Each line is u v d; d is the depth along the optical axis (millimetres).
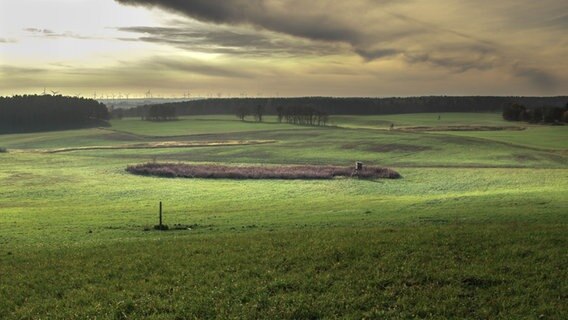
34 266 24141
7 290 20609
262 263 22625
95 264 24016
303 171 90500
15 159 117625
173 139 167875
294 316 16922
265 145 139625
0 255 27078
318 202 58062
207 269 22266
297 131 180625
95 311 17953
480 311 16641
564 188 65812
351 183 80062
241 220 41344
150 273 22156
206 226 38219
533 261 21141
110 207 55812
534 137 149500
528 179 78938
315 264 21984
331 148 130750
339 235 28094
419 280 19531
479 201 49562
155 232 35812
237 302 18172
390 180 83125
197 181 83938
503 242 24312
